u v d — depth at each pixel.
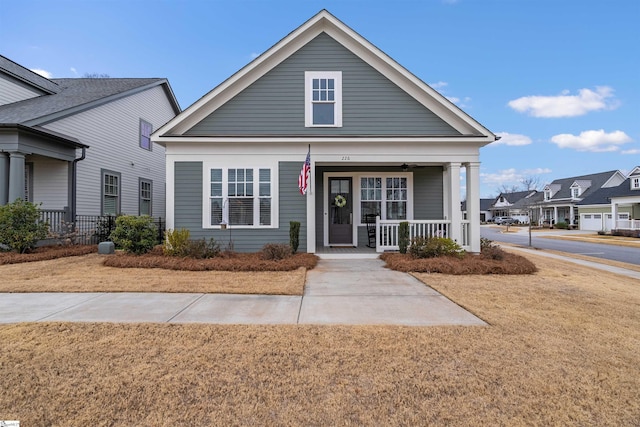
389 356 3.19
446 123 9.74
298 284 6.04
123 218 8.64
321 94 9.78
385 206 11.18
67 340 3.50
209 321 4.14
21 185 9.41
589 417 2.34
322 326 3.96
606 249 16.17
